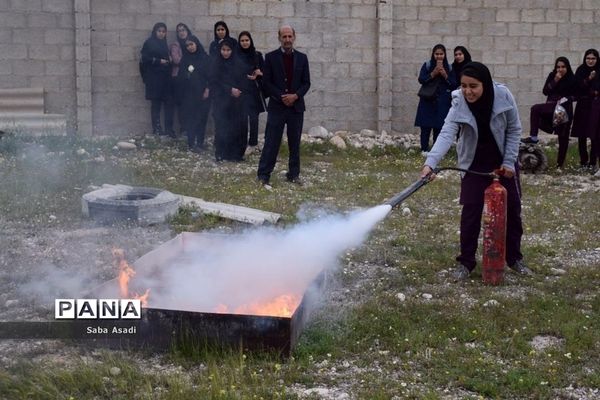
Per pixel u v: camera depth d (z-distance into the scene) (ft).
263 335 15.21
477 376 14.85
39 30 45.60
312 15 49.57
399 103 51.37
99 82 46.75
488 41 51.90
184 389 13.66
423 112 45.96
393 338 16.62
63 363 14.90
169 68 45.60
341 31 50.08
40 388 13.61
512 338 16.74
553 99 41.86
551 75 42.09
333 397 13.88
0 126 44.57
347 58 50.37
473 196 20.97
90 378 14.02
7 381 13.76
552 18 52.39
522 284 21.01
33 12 45.39
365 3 50.14
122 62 46.91
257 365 14.90
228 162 41.04
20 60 45.52
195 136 45.24
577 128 41.70
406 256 23.68
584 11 52.70
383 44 50.21
